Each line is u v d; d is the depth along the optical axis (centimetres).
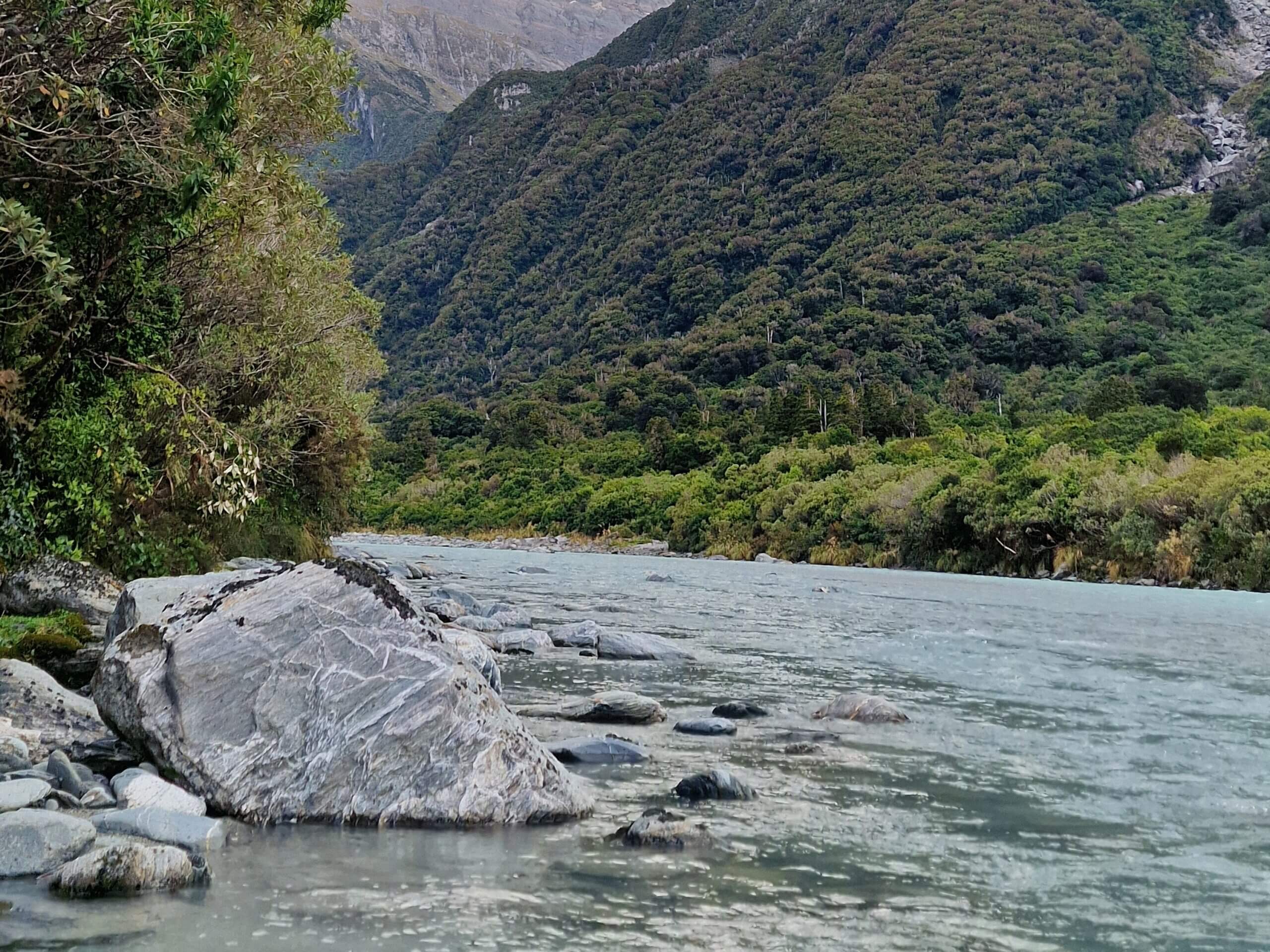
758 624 2472
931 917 634
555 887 655
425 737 809
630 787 915
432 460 12575
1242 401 9862
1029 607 3228
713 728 1162
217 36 1024
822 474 8181
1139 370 12181
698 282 19425
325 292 2428
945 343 14100
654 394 13388
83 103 984
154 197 1128
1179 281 15312
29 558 1455
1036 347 13400
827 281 16900
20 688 955
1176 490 5056
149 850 624
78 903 587
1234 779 1025
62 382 1341
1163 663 1916
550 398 14862
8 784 708
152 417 1455
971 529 6044
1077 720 1320
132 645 865
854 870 718
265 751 796
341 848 714
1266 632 2566
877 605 3177
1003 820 861
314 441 2836
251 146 1423
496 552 7250
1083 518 5350
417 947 548
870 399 10612
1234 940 614
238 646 850
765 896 655
